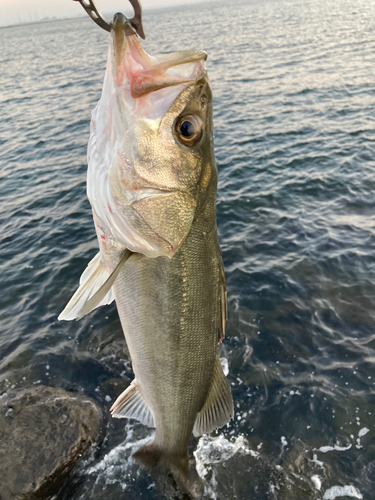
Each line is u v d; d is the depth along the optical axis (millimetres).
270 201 1248
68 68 4863
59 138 2117
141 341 340
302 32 5914
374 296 833
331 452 581
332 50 3930
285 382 679
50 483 543
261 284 890
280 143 1733
